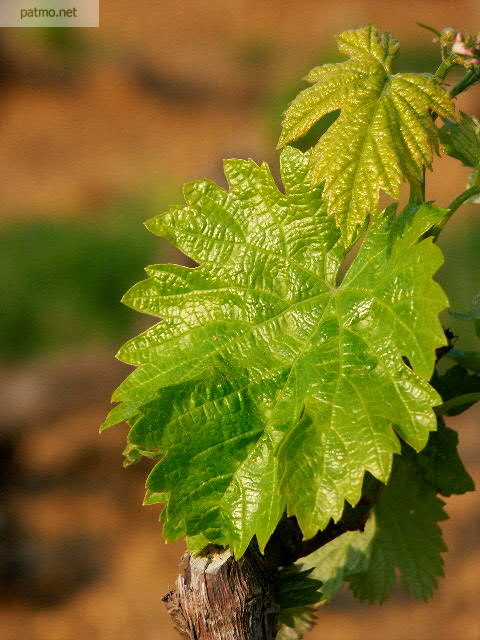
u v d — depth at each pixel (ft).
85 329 11.18
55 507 8.89
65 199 15.74
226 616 2.21
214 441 2.14
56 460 9.23
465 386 2.33
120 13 27.22
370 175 2.10
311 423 2.10
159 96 21.15
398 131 2.11
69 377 9.89
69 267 12.26
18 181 16.83
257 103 20.72
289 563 2.26
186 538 2.23
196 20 27.53
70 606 8.02
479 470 8.55
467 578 7.81
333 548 2.46
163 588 8.17
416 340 2.10
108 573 8.34
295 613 2.43
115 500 9.05
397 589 7.84
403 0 28.09
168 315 2.21
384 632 7.34
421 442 2.07
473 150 2.24
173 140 18.88
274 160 8.77
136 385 2.18
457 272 10.59
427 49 20.43
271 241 2.22
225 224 2.23
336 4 28.32
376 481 2.29
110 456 9.39
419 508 2.40
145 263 12.35
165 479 2.11
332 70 2.15
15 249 13.01
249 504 2.12
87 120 19.92
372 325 2.15
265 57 24.71
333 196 2.10
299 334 2.19
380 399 2.10
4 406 9.48
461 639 7.23
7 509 8.71
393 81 2.14
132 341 2.20
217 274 2.22
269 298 2.21
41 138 19.02
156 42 25.34
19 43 22.13
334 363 2.15
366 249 2.19
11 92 20.89
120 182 16.61
